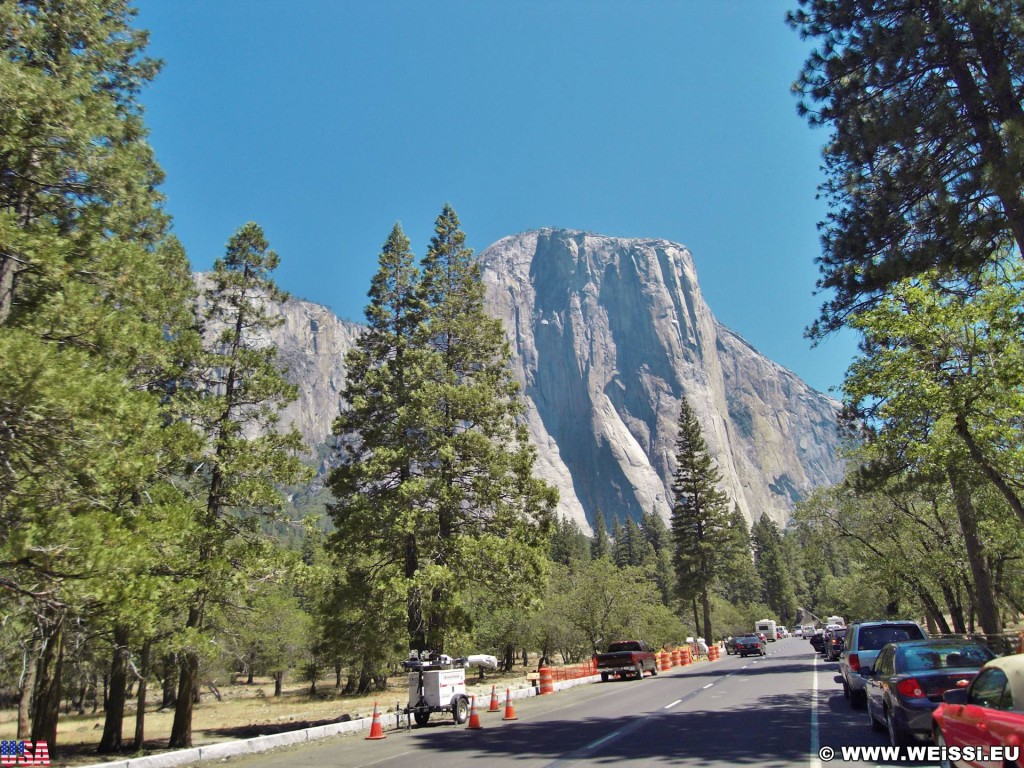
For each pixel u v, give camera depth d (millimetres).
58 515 10922
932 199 14438
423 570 25250
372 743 16281
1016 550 27516
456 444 26766
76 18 15172
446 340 30938
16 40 13477
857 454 30969
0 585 11000
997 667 7109
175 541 15273
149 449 14195
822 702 18016
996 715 6547
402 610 25000
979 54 14039
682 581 71062
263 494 21062
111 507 13195
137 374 17188
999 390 16141
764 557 127375
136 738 25922
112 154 14406
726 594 122438
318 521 23000
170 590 15164
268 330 24625
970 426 17484
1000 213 13945
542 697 27109
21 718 24391
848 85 15703
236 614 21641
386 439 27469
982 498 23328
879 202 15141
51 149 13164
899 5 15312
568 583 57438
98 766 13008
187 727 21953
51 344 11062
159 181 20453
